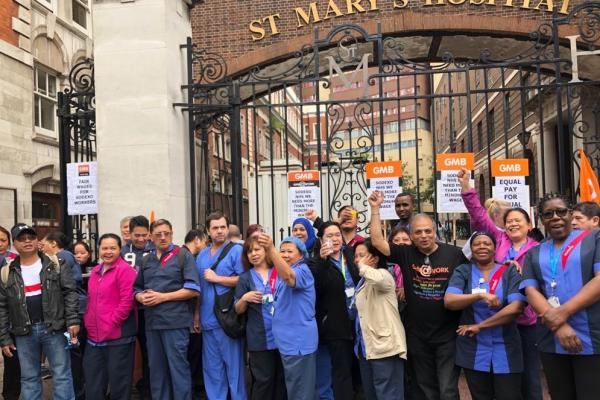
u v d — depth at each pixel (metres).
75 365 5.84
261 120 27.41
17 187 14.62
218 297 5.24
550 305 3.70
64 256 5.84
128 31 6.91
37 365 5.22
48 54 16.47
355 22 11.41
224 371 5.34
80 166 7.14
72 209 7.11
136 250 5.89
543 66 11.99
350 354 5.09
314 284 4.99
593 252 3.65
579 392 3.63
